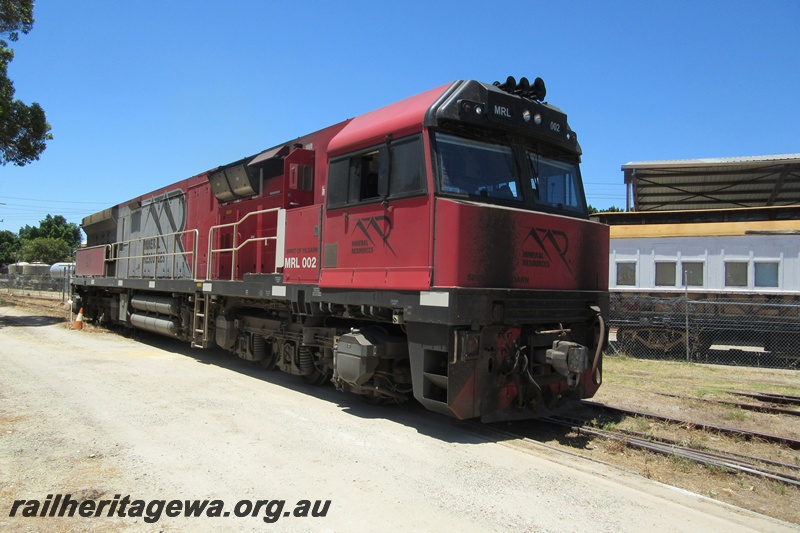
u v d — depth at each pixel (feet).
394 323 22.98
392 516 14.35
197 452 18.98
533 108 23.84
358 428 22.39
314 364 30.12
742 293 47.52
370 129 24.07
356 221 24.32
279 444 20.02
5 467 17.20
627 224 53.72
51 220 314.76
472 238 19.86
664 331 49.39
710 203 80.12
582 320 24.16
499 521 14.19
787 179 68.33
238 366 37.52
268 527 13.66
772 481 18.15
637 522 14.33
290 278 28.66
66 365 35.47
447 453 19.54
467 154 21.97
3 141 67.05
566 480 17.15
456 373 20.12
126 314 53.21
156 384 30.22
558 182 25.46
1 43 66.18
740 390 34.96
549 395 23.72
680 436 23.61
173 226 47.16
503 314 20.66
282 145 32.71
